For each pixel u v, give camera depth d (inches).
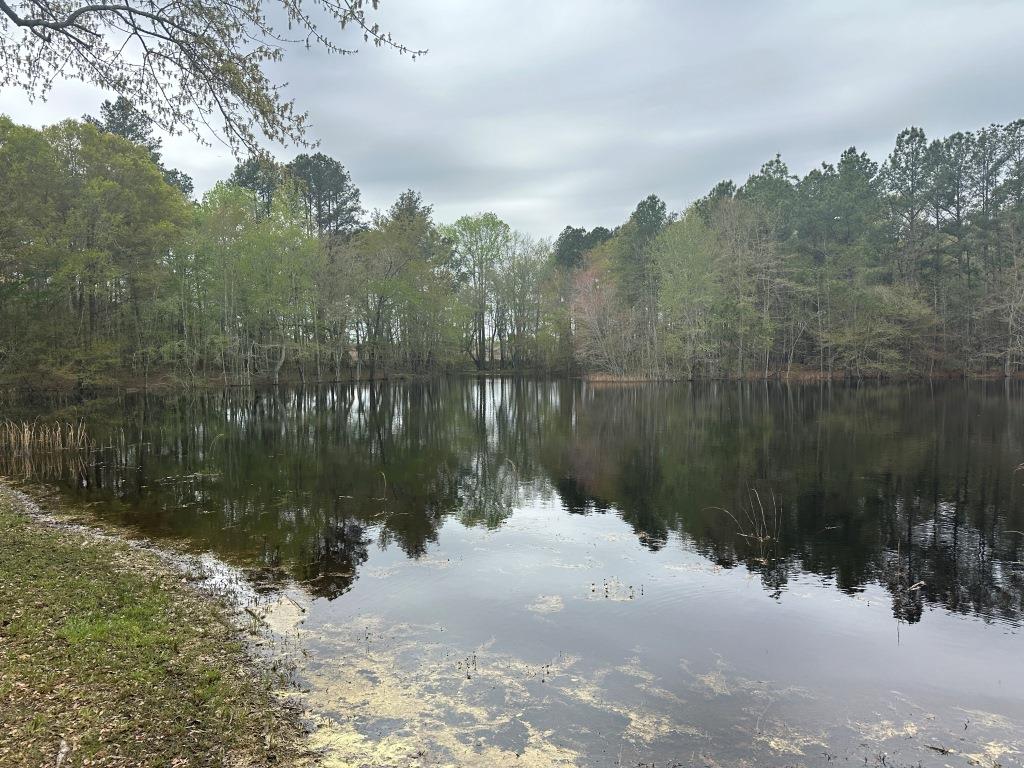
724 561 435.8
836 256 2343.8
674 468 764.6
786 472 729.0
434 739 225.1
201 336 1996.8
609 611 350.3
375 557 441.7
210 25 345.4
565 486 674.2
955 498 601.3
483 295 2952.8
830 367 2288.4
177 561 423.2
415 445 950.4
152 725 213.6
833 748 227.6
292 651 291.6
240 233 1946.4
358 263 2185.0
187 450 901.2
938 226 2412.6
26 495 619.5
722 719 245.3
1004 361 2309.3
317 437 1031.0
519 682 269.7
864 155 2568.9
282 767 201.8
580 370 2753.4
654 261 2588.6
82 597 319.9
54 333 1338.6
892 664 293.1
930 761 220.5
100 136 1568.7
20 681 229.3
